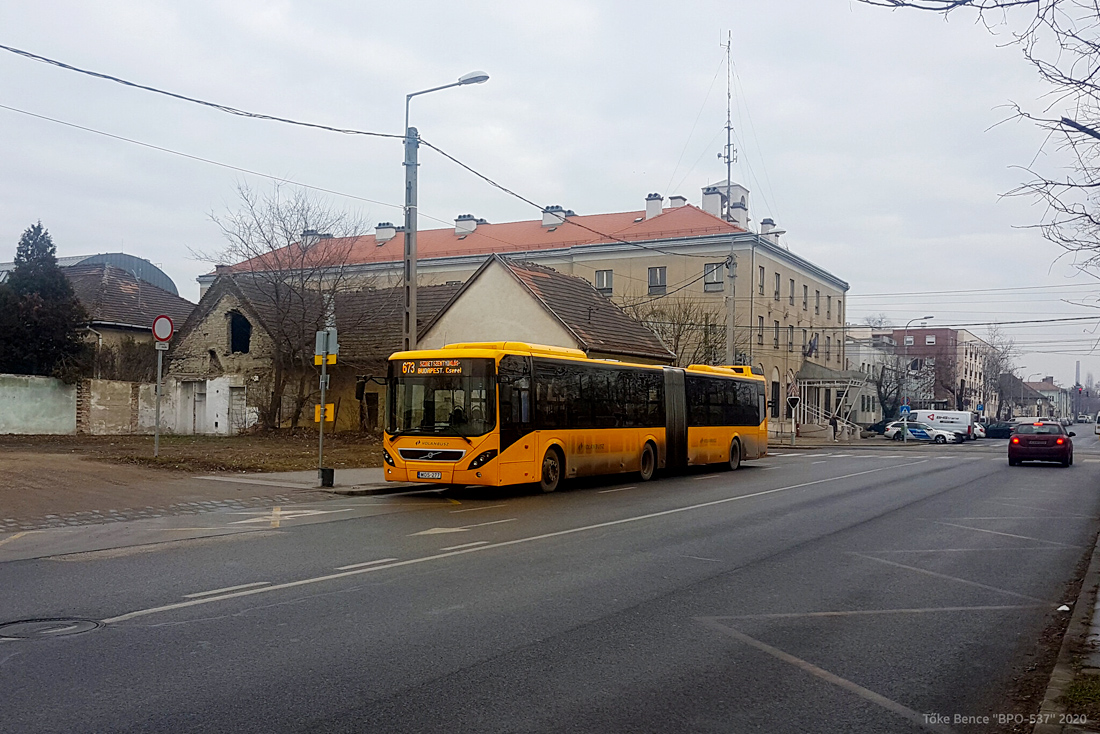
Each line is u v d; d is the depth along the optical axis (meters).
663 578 9.09
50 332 31.42
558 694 5.38
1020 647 6.79
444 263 59.59
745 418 27.95
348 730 4.71
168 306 49.56
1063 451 29.00
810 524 13.65
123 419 34.03
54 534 11.70
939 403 90.38
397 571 9.26
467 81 20.11
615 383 20.95
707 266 53.84
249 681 5.51
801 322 62.97
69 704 5.04
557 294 35.00
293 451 26.23
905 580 9.30
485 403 16.77
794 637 6.89
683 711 5.14
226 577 8.84
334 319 38.41
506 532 12.33
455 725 4.82
